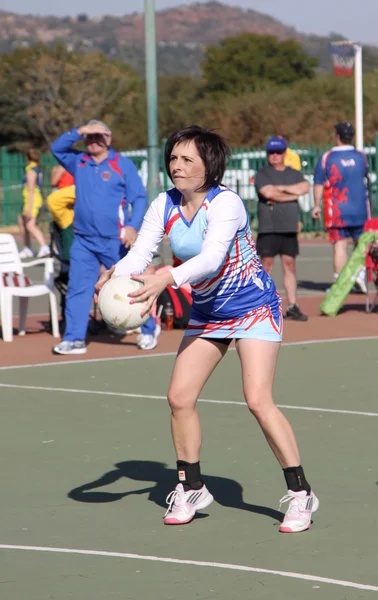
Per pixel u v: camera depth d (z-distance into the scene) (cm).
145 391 1825
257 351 1060
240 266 1046
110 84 11644
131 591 914
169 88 15150
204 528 1091
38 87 11069
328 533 1066
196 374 1088
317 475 1287
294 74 16000
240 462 1348
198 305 1069
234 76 15725
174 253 1072
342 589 906
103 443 1461
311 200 5856
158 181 3234
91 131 2181
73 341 2248
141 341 2294
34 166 4666
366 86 11000
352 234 3059
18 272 2559
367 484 1245
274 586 916
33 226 4688
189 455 1112
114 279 1046
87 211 2209
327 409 1662
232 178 5969
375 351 2222
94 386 1880
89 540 1059
